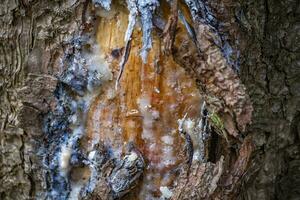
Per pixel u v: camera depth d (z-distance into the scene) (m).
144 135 0.70
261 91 0.78
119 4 0.69
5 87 0.78
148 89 0.70
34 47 0.73
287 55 0.79
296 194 0.86
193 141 0.70
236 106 0.66
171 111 0.70
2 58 0.77
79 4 0.70
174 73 0.69
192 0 0.67
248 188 0.78
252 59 0.76
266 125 0.80
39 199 0.77
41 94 0.72
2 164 0.81
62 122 0.72
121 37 0.70
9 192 0.82
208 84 0.67
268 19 0.77
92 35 0.71
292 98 0.81
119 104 0.71
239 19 0.71
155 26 0.68
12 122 0.77
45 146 0.74
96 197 0.69
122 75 0.70
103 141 0.71
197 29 0.67
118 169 0.69
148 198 0.71
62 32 0.72
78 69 0.71
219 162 0.66
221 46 0.69
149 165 0.71
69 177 0.73
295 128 0.82
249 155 0.67
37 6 0.73
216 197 0.66
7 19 0.75
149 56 0.69
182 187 0.67
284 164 0.84
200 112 0.70
